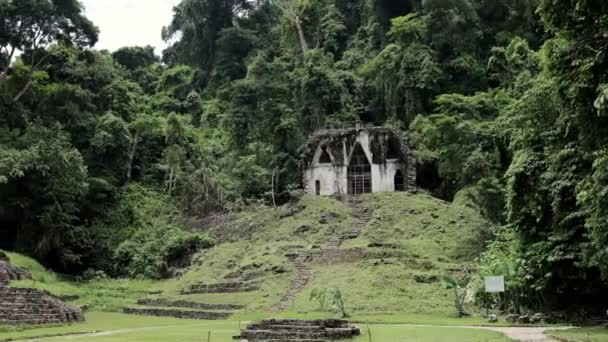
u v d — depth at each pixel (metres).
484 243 34.06
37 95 51.25
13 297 23.31
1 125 47.41
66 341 17.39
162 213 49.16
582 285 23.31
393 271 29.77
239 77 73.38
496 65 46.81
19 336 19.20
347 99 55.84
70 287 37.03
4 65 49.78
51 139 44.12
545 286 23.50
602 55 12.78
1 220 43.16
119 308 32.03
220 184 49.44
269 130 53.44
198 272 37.09
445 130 42.31
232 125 54.00
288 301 28.30
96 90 55.38
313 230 39.19
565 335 16.66
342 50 69.81
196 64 79.69
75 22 50.28
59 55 54.50
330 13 71.56
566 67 14.06
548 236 23.50
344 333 17.42
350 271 30.69
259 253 36.69
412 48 55.75
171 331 20.62
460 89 55.47
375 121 58.62
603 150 14.46
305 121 54.12
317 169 48.81
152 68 81.75
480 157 36.72
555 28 14.10
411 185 45.81
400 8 66.44
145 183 53.22
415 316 24.27
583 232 22.14
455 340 15.98
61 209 43.06
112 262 44.72
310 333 17.50
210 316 27.72
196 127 68.44
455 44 57.81
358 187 48.06
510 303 25.11
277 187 51.09
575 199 21.80
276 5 74.94
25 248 42.25
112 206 49.62
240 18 79.44
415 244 34.50
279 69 56.53
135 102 61.91
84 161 50.66
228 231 43.31
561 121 21.81
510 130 29.81
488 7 62.19
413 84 53.97
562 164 22.33
